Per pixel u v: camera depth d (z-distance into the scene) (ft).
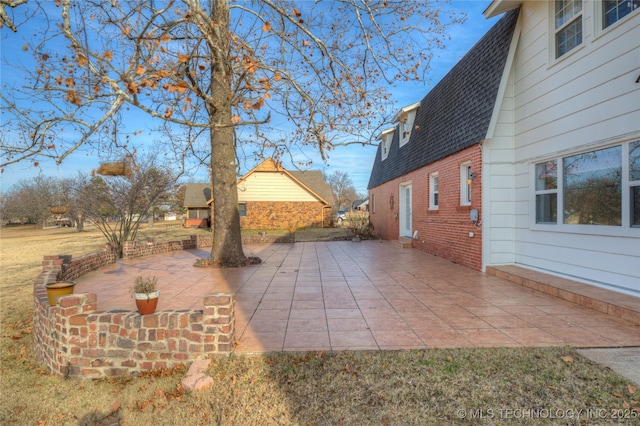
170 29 15.46
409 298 19.03
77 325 12.31
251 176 86.89
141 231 90.68
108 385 11.62
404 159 45.19
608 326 14.11
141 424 9.34
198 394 10.25
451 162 30.73
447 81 35.01
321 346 12.77
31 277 31.68
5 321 19.10
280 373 11.02
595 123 18.12
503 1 23.62
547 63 21.59
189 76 17.95
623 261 16.93
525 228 24.06
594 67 18.15
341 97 20.13
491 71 25.95
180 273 28.07
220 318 12.07
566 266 20.49
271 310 17.20
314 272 27.58
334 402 9.52
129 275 27.30
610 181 17.57
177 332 12.10
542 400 9.20
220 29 15.64
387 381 10.36
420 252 38.27
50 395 11.28
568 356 11.46
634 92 15.98
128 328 12.17
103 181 37.88
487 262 25.44
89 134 14.38
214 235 31.81
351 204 233.14
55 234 98.22
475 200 26.27
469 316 15.78
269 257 36.73
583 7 18.89
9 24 12.05
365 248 43.96
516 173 24.94
